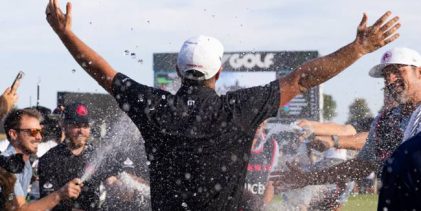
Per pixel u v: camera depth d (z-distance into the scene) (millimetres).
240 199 3832
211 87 3842
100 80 3879
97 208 5816
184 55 3824
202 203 3762
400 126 5273
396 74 5223
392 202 3141
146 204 5953
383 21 3727
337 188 6453
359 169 5512
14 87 5402
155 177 3820
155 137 3773
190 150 3732
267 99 3758
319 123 6320
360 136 6086
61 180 5801
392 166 3131
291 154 6027
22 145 5359
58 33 3891
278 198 6258
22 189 4883
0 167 4523
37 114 5438
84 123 5859
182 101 3775
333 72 3752
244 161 3793
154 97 3789
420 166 3057
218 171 3744
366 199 9266
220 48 3898
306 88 3805
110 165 5934
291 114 17469
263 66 23672
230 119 3725
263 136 5918
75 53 3875
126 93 3820
